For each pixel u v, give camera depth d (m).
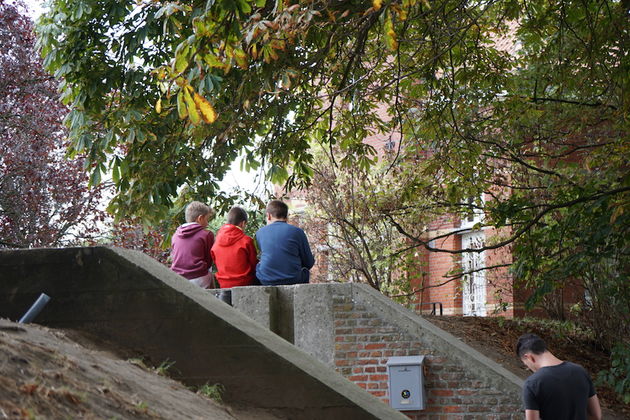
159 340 11.59
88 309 11.77
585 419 14.04
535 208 35.03
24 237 47.53
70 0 29.17
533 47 36.78
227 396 11.34
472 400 20.78
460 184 36.31
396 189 40.62
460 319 36.94
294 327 21.58
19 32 47.31
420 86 36.31
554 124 36.66
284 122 34.44
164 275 12.02
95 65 30.45
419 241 36.75
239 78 27.80
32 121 47.53
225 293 21.41
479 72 35.94
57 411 7.12
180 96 16.19
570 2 30.91
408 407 20.58
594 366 34.56
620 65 28.97
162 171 31.92
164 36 29.31
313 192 42.31
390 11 20.06
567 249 33.28
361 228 41.62
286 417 11.22
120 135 30.50
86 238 49.94
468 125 36.09
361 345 21.30
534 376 14.11
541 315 46.81
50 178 48.16
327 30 25.86
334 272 42.69
